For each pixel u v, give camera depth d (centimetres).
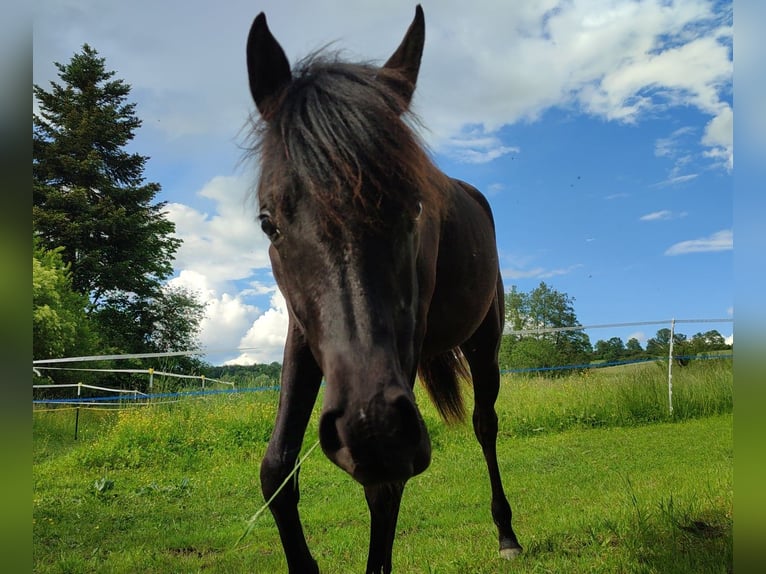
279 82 215
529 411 1007
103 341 2712
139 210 3052
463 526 423
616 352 3042
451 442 856
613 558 289
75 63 3147
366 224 168
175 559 375
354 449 146
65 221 2759
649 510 357
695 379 1120
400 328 176
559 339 3300
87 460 762
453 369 383
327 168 169
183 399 1025
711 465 575
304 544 221
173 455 788
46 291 1903
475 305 323
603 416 1014
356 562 351
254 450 827
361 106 178
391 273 172
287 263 183
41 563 364
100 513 506
